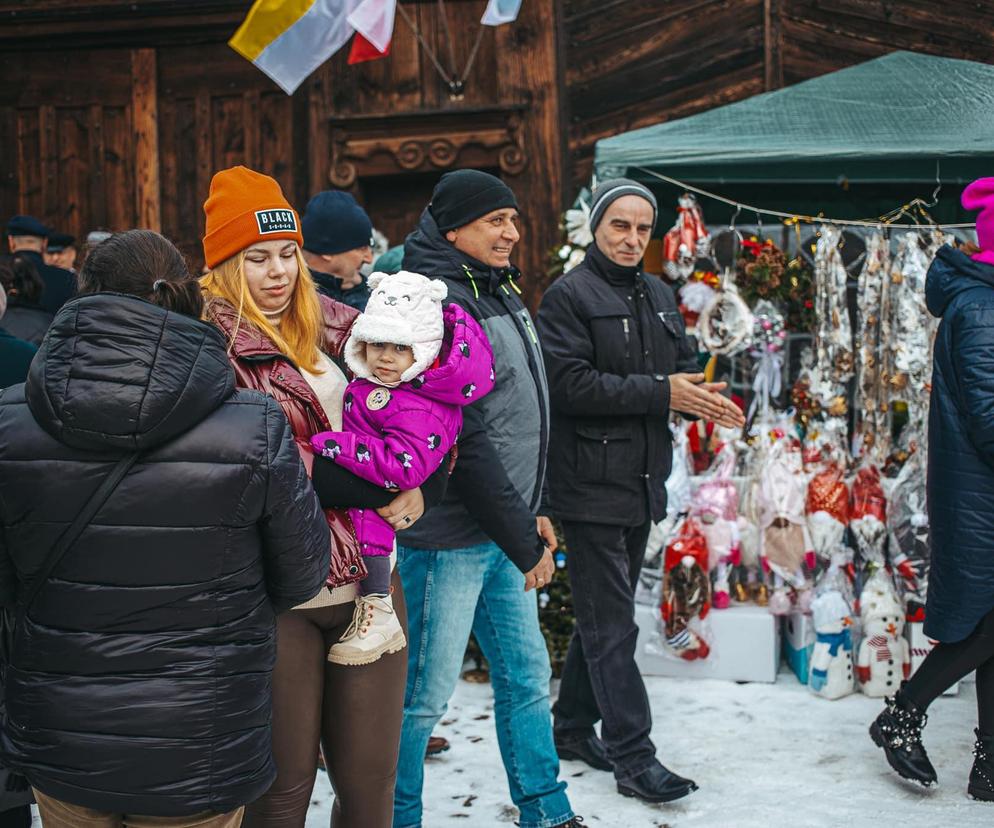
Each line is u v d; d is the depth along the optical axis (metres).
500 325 2.89
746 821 3.22
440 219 2.93
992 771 3.33
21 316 3.90
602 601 3.48
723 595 4.57
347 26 4.78
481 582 2.88
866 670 4.31
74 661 1.80
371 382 2.35
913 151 4.29
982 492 3.25
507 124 6.62
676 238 4.56
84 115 7.00
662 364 3.64
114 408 1.75
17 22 6.87
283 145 6.87
